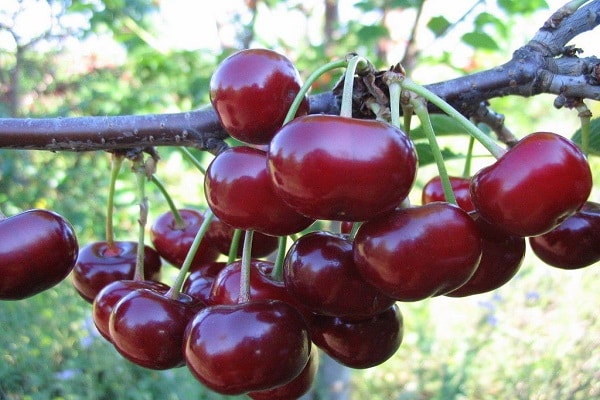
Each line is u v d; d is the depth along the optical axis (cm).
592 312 77
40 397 58
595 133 22
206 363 17
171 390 64
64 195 84
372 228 16
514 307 80
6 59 103
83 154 89
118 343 19
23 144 20
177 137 20
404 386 74
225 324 17
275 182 16
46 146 20
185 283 21
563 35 20
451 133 25
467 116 21
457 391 67
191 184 75
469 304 90
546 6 53
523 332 76
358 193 15
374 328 19
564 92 20
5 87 99
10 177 83
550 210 16
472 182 17
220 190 17
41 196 83
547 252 20
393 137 15
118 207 77
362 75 18
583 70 20
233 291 19
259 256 23
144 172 22
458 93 20
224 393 17
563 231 20
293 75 18
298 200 15
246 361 17
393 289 16
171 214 24
